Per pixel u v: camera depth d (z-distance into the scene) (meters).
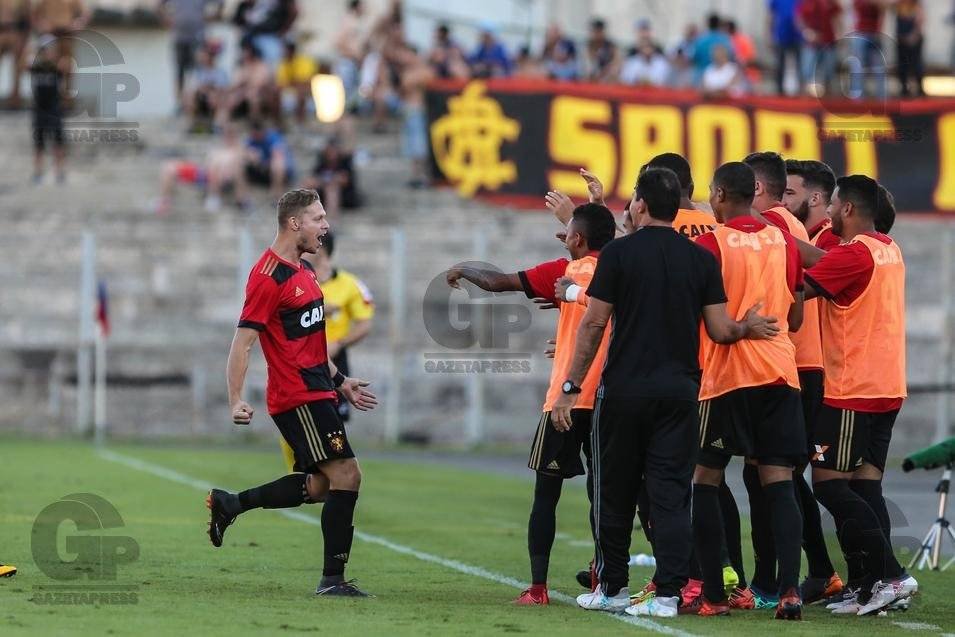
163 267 85.81
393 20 101.50
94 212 90.19
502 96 84.75
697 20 130.00
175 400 79.19
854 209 30.78
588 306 27.95
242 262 77.69
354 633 24.84
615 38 129.62
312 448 29.53
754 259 28.70
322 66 96.56
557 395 29.78
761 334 28.11
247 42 98.75
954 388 71.19
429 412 78.50
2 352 80.88
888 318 30.50
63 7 99.06
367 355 79.94
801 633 26.22
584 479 61.81
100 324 73.19
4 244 87.06
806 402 30.45
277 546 37.75
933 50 126.31
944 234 80.31
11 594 28.33
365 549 38.47
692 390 27.83
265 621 25.89
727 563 31.45
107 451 66.62
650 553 38.62
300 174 95.06
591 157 84.25
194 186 93.44
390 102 102.88
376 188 94.12
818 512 31.48
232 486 52.03
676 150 83.94
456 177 84.94
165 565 33.59
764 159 30.66
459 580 33.12
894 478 63.03
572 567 35.97
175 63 102.38
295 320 29.77
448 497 52.47
